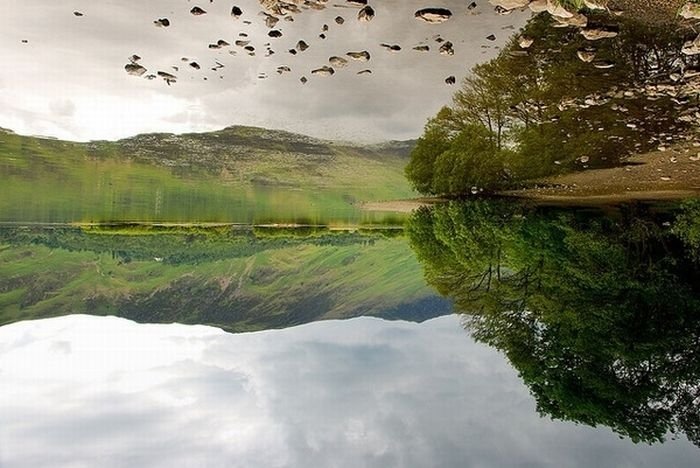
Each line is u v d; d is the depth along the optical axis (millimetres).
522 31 31547
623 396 14141
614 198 33531
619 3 19875
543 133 38031
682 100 23719
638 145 29859
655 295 18688
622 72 26422
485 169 46000
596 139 31984
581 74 28750
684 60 22516
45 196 77688
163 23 26281
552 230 31234
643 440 12602
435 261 34469
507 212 39375
